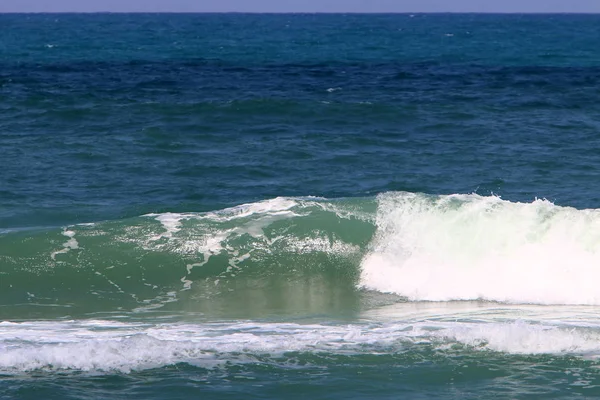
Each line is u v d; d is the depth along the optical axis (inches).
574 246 1994.3
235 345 1583.4
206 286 1977.1
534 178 3122.5
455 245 2028.8
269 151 3526.1
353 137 3833.7
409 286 1971.0
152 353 1528.1
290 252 2066.9
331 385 1427.2
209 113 4279.0
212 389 1405.0
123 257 2043.6
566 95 5492.1
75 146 3531.0
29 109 4466.0
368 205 2145.7
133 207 2637.8
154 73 7327.8
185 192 2856.8
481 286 1947.6
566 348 1572.3
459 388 1419.8
